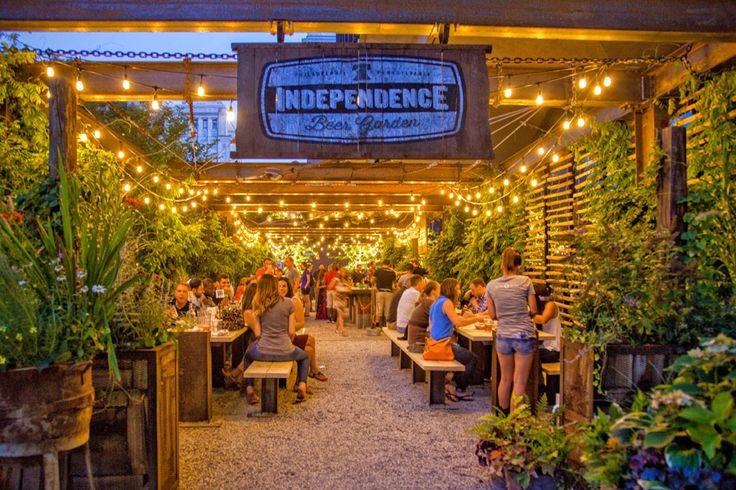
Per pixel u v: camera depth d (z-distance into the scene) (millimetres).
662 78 6879
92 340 3297
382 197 17391
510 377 5402
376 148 4734
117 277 3779
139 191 10383
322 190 15047
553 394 6430
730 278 4145
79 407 3102
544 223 10594
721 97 5645
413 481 4305
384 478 4363
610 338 3705
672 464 2301
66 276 3273
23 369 2941
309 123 4734
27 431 2930
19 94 6996
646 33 5195
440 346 6711
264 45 4734
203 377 5957
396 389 7523
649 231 4047
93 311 3318
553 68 7340
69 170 4129
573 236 4129
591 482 2850
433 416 6164
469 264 13523
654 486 2314
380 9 5066
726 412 2279
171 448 3982
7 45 6777
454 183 13727
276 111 4727
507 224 12180
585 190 8750
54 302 3219
